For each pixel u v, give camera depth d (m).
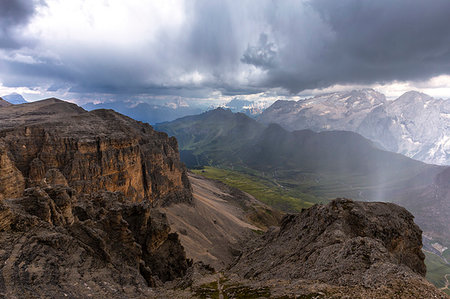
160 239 74.25
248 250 87.12
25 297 29.33
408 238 55.19
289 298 30.53
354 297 26.05
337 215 56.09
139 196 129.50
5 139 97.62
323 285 31.92
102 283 40.69
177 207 156.75
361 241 40.50
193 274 60.91
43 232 42.62
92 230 50.78
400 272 30.28
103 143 114.31
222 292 44.62
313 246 49.69
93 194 72.88
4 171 63.84
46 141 103.81
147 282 56.12
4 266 32.62
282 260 55.12
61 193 53.66
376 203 62.72
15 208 44.19
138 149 136.25
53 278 35.25
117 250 54.16
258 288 39.78
